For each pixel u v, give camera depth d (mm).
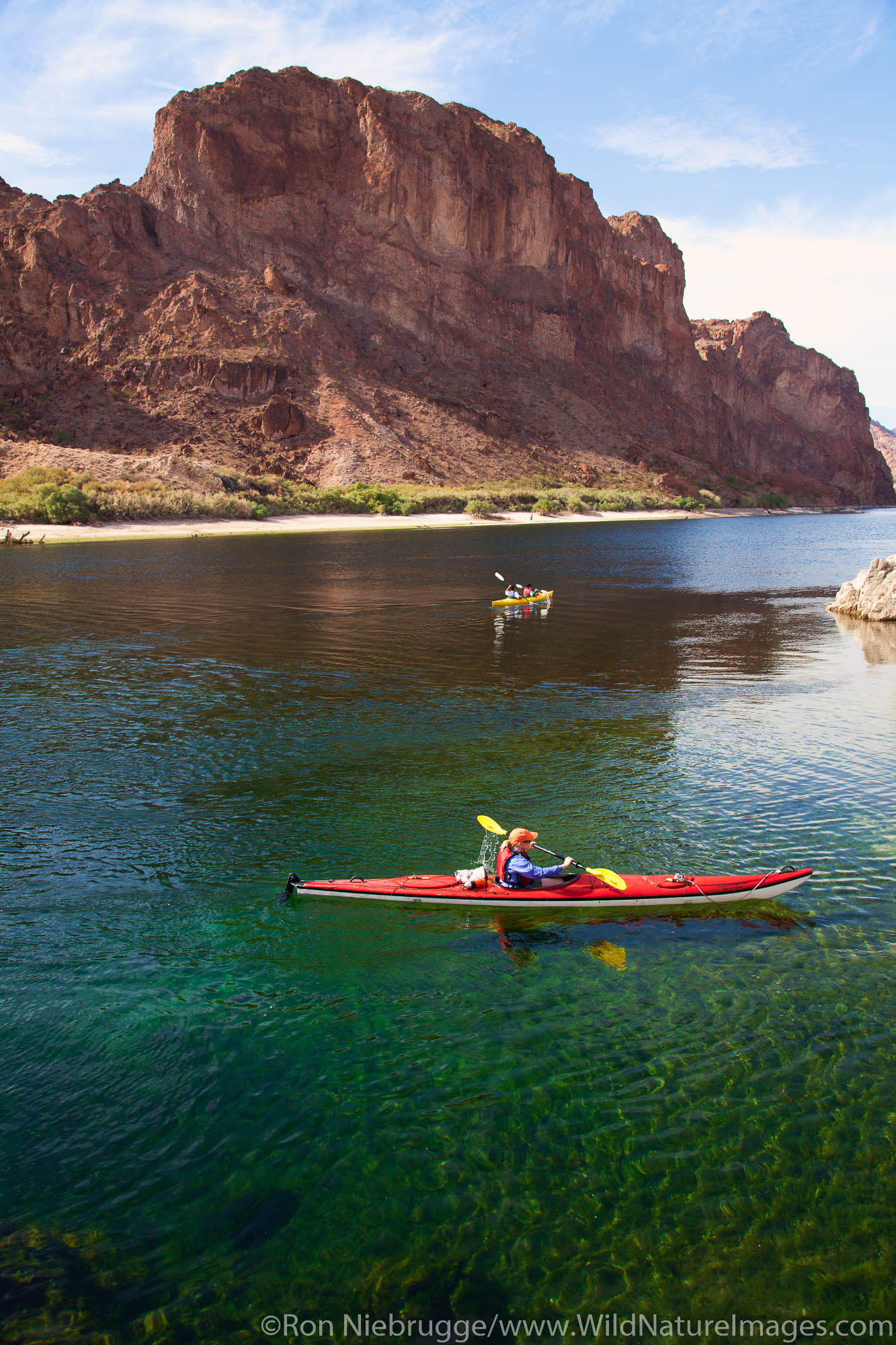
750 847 9773
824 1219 4895
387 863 9477
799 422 195000
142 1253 4633
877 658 21156
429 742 13977
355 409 108438
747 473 162750
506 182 143625
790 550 60062
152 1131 5508
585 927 8250
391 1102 5793
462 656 21422
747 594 34719
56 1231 4758
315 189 130750
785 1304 4391
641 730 14672
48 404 97625
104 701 16719
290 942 7883
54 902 8609
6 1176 5133
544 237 147250
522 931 8164
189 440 96062
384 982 7277
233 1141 5430
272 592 33688
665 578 41312
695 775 12281
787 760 12938
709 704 16516
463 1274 4543
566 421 136125
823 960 7590
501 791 11680
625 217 187500
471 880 8586
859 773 12328
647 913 8445
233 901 8641
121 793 11664
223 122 125875
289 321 114875
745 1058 6254
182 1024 6641
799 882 8844
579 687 18078
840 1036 6492
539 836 10133
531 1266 4602
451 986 7227
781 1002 6961
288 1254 4645
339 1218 4879
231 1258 4613
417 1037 6512
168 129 125125
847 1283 4508
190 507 75750
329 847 9898
